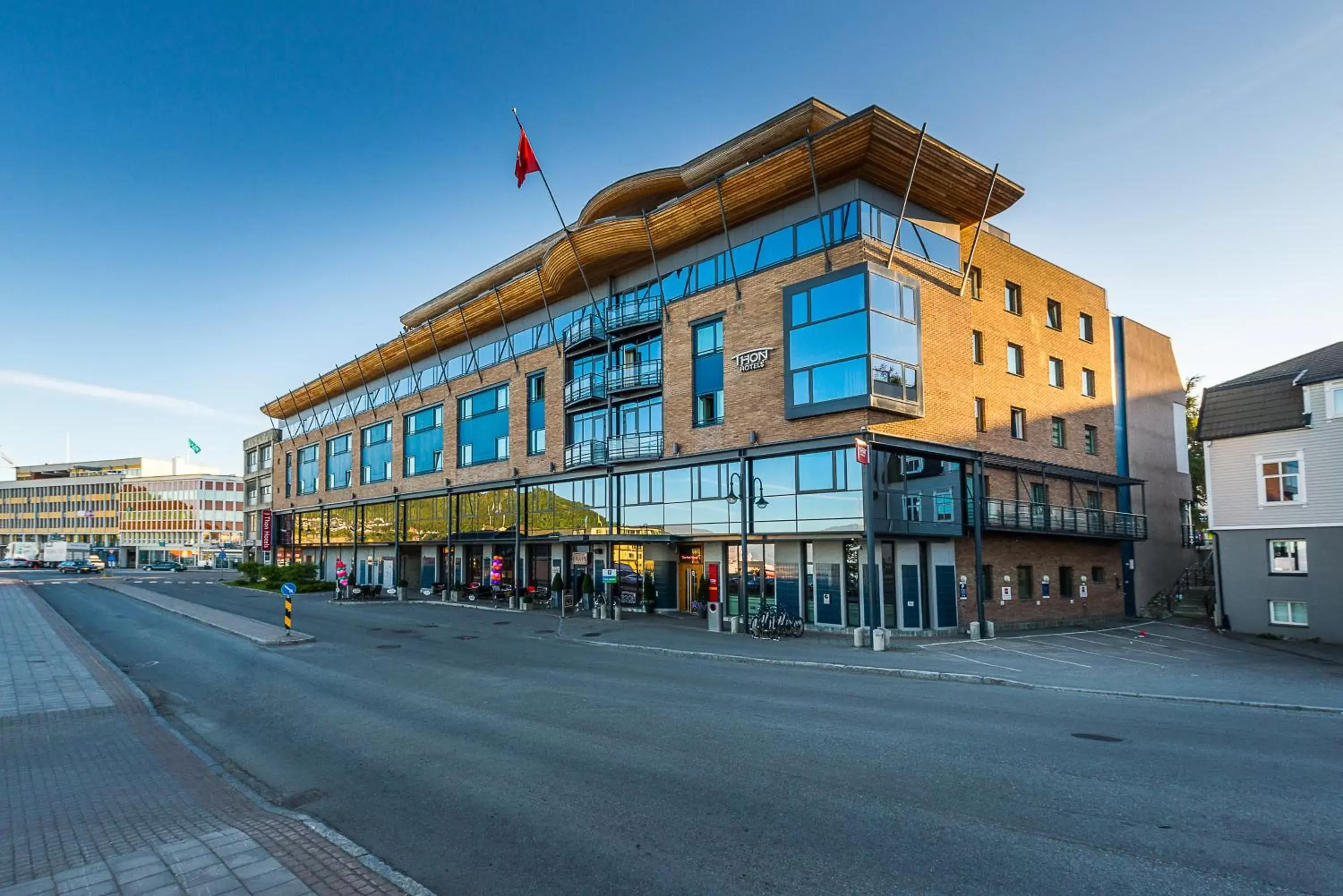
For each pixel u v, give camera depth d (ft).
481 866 18.49
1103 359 111.65
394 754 29.50
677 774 25.71
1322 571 75.92
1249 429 81.25
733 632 75.10
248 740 32.83
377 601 122.31
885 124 68.08
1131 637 78.54
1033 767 26.16
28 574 236.63
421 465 147.74
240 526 370.32
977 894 16.57
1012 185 79.66
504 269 134.72
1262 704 38.93
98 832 20.54
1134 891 16.67
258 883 16.76
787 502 76.79
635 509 96.84
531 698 40.50
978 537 76.95
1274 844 19.21
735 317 83.61
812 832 20.21
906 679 48.47
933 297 78.69
